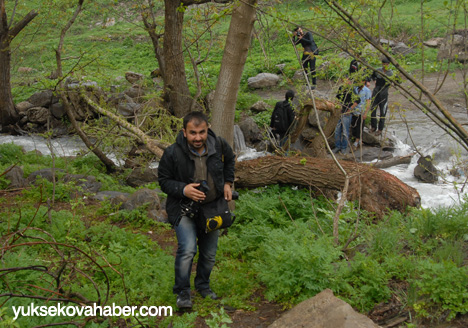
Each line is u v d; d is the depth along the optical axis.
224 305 4.59
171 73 15.82
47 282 4.59
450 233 5.30
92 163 12.20
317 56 6.71
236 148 14.93
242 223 7.04
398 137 13.67
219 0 12.23
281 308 4.48
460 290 3.90
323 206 7.56
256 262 5.57
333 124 9.41
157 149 9.70
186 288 4.44
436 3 24.09
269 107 17.06
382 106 13.12
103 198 8.16
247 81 20.92
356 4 4.66
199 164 4.29
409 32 10.51
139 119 12.41
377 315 4.12
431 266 4.12
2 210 7.33
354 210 6.39
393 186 7.11
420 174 10.82
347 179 5.45
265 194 7.96
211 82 18.75
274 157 8.02
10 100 17.22
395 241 5.25
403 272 4.59
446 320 3.79
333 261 4.88
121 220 7.32
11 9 16.39
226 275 5.21
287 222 6.76
